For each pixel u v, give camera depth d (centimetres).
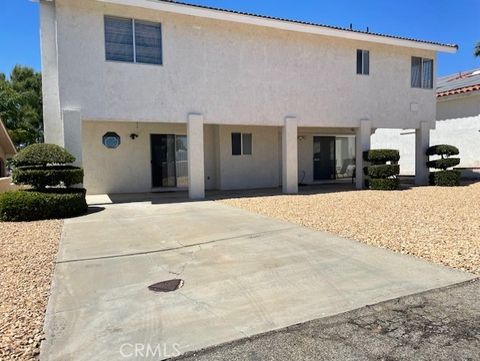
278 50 1392
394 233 718
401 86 1656
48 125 1239
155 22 1199
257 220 885
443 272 496
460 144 2022
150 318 377
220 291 446
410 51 1667
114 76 1150
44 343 328
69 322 369
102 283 480
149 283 478
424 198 1232
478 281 462
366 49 1564
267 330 348
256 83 1361
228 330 349
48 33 1226
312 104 1468
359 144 1588
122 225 853
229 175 1677
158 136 1573
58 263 567
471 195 1295
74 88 1108
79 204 1001
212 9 1222
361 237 696
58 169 1009
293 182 1466
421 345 317
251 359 301
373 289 443
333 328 350
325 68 1484
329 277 487
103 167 1481
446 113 2092
